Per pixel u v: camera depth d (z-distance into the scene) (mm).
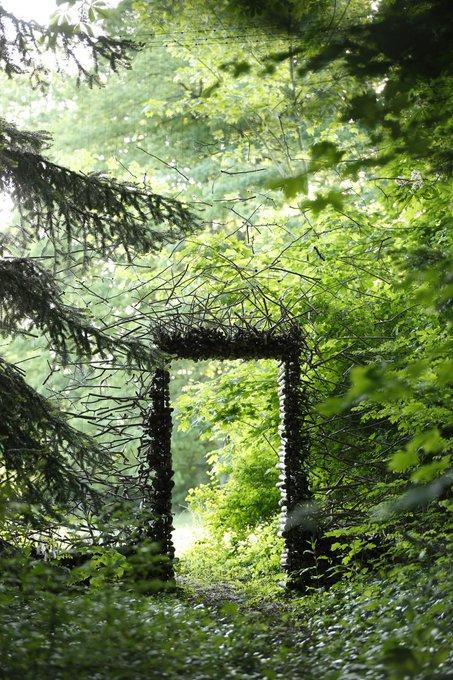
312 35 5414
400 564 9117
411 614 6512
